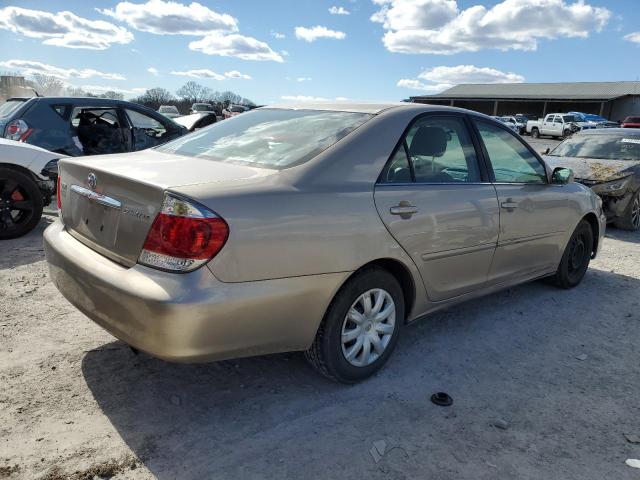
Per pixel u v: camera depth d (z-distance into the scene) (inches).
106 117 326.0
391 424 110.3
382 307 126.6
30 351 131.0
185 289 92.7
